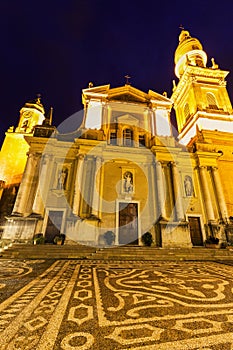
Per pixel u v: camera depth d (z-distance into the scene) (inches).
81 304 146.6
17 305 141.8
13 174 826.8
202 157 770.8
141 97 936.9
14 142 888.9
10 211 736.3
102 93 890.1
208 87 1029.2
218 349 91.1
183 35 1397.6
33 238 550.6
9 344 91.9
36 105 1045.2
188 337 101.7
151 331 107.8
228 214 715.4
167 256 427.5
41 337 99.0
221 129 912.9
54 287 189.8
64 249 452.8
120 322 118.3
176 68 1304.1
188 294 174.7
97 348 90.7
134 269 293.1
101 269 288.2
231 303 152.9
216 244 604.1
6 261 353.4
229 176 783.1
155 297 165.9
